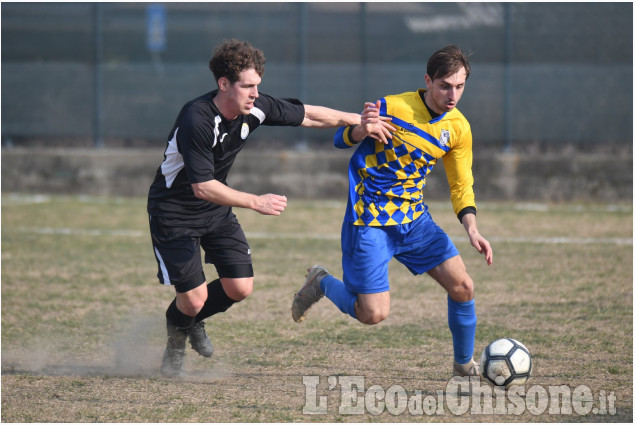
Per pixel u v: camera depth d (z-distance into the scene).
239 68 7.64
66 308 12.26
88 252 17.05
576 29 23.94
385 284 8.07
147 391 8.23
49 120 26.59
